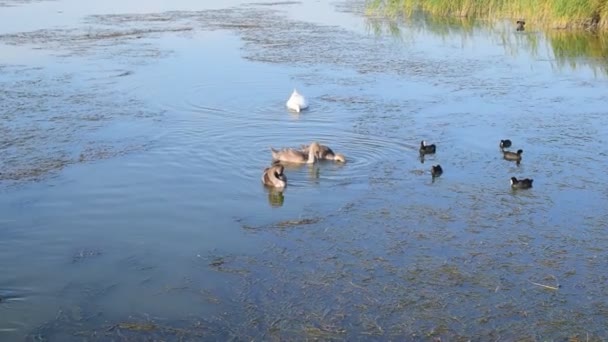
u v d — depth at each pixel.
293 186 16.22
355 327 10.49
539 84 26.75
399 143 19.42
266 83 26.56
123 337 10.31
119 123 21.00
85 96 24.20
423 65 30.27
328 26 41.97
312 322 10.63
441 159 18.11
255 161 17.88
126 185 16.22
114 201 15.34
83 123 20.94
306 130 20.53
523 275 12.08
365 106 23.30
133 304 11.23
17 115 21.75
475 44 35.62
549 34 38.53
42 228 14.02
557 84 26.78
